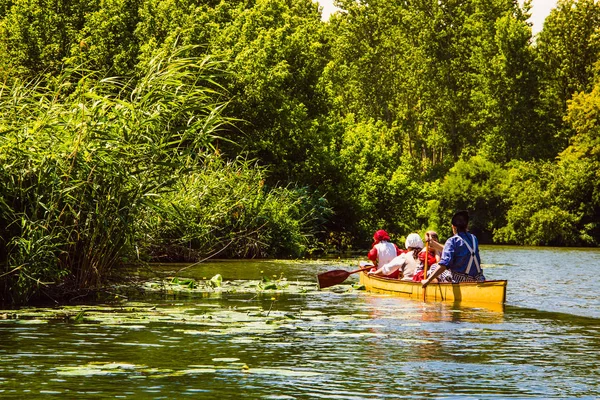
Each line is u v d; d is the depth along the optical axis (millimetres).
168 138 12062
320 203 29812
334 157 32719
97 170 11422
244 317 9859
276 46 31328
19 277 10641
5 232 10867
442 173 69750
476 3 71562
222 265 19203
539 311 11055
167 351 7504
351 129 41219
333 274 13805
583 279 17500
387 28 74438
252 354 7395
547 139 63719
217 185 20375
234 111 28531
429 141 73188
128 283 12992
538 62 64562
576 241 50031
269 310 10586
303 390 5984
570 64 64062
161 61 12375
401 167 38812
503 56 64438
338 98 36656
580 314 10758
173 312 10273
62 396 5727
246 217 22484
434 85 71875
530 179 54781
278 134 29922
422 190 39219
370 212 36094
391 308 11109
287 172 30297
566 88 64188
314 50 35062
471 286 11734
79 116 11625
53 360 7020
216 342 8023
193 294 12570
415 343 8117
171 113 12125
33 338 8156
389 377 6473
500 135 64562
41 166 11016
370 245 34562
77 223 11445
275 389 6008
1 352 7371
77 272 11633
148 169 11883
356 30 74625
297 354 7426
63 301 11250
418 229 43594
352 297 12523
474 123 69125
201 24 29609
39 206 11125
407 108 73562
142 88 12141
